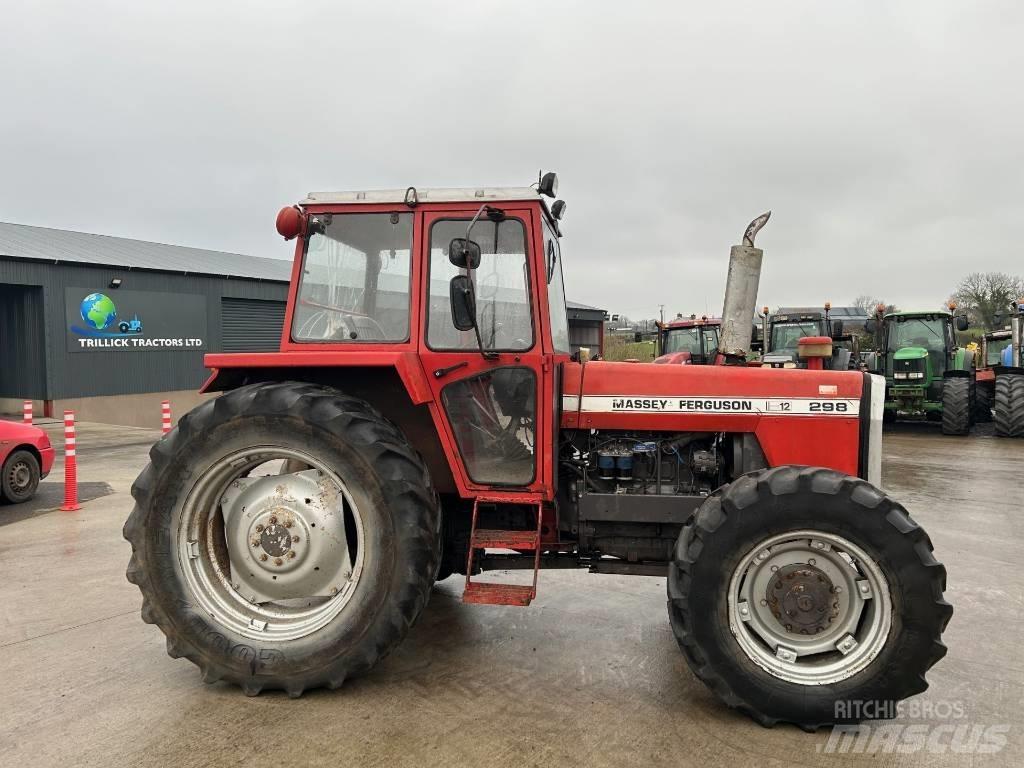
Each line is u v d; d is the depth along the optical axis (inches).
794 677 105.7
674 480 134.0
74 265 588.7
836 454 126.5
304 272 130.0
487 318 125.0
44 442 281.6
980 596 167.9
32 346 580.4
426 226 126.0
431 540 114.9
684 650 108.6
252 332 756.6
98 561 193.5
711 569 106.9
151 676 123.2
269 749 99.3
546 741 101.8
